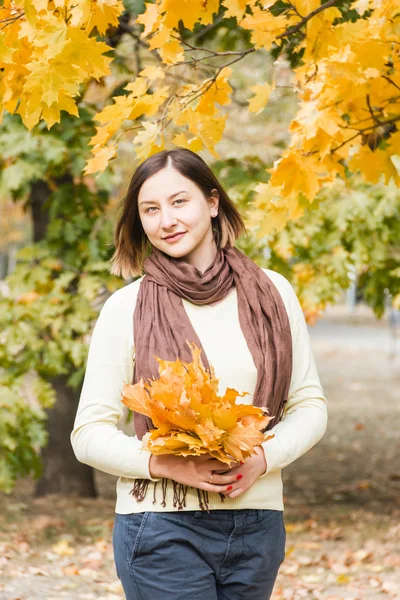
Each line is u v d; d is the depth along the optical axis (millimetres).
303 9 3166
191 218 2652
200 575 2488
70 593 5457
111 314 2656
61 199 7809
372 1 3463
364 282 7684
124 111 3359
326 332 30188
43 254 7805
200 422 2322
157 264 2674
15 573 5852
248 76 9938
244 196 6656
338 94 3629
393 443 12516
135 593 2551
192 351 2412
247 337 2598
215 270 2652
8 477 7395
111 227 7805
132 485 2539
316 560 6543
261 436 2334
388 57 3529
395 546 6957
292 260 7504
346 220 6773
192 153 2723
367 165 3973
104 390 2592
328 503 8961
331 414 14922
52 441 9156
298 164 3762
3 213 19562
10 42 3154
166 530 2484
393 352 23047
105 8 3068
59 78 2932
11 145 7074
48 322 7566
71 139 7320
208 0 3203
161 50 3383
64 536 7258
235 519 2514
